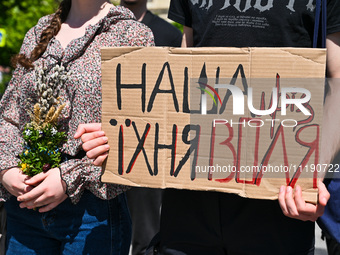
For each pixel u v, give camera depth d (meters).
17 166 2.49
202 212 2.28
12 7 11.42
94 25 2.45
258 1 2.22
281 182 2.06
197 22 2.34
